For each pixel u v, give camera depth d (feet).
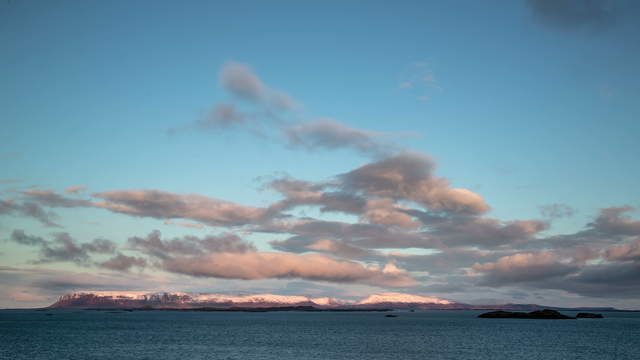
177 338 508.53
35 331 636.48
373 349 393.70
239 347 408.26
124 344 435.53
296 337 526.16
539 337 528.22
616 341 472.85
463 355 354.54
